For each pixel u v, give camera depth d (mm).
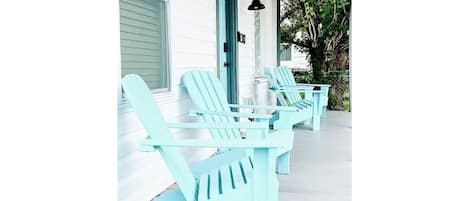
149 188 2971
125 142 2605
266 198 1971
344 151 4676
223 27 5125
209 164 2674
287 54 9516
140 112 1973
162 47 3203
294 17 9375
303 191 3168
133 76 2188
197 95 3488
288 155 3664
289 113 4199
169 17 3266
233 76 5395
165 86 3273
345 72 9039
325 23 9109
